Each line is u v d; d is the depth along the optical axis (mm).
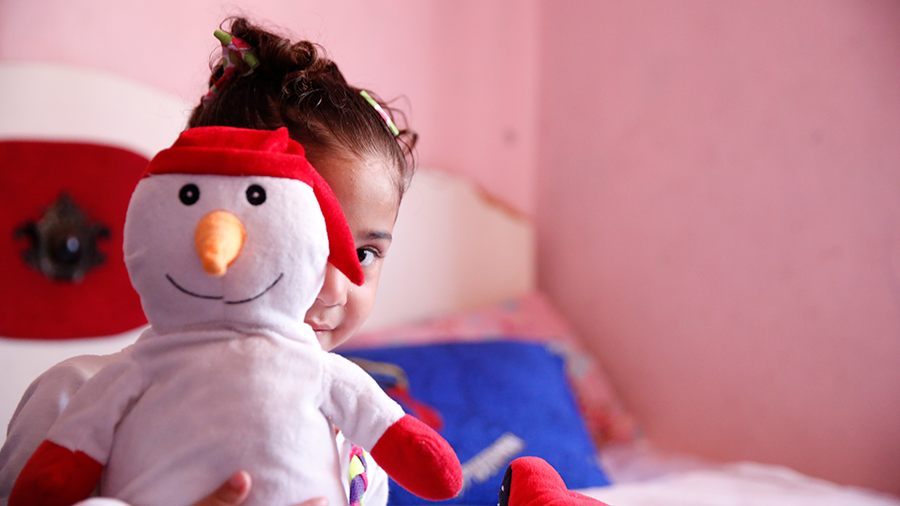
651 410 1878
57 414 553
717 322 1713
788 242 1562
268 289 438
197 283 431
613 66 1991
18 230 1472
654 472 1539
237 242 420
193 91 1664
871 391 1406
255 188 436
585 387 1787
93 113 1530
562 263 2150
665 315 1846
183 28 1662
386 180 621
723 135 1703
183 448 422
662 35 1852
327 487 444
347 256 472
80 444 434
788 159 1563
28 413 555
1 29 1495
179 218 428
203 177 435
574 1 2104
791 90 1557
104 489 440
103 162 1532
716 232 1719
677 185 1817
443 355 1585
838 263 1466
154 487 420
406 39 1988
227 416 426
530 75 2182
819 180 1503
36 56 1521
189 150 440
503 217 2078
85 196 1518
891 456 1370
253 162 439
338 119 619
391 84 1966
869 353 1411
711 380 1726
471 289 2027
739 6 1665
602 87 2021
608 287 2008
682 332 1799
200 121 661
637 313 1923
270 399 431
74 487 424
